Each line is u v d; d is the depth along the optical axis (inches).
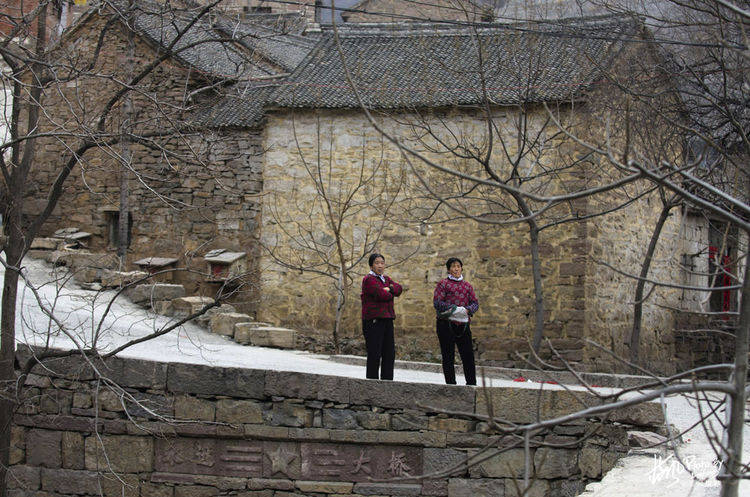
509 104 697.0
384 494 385.1
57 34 492.7
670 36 658.8
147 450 399.5
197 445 399.2
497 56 743.1
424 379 547.8
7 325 404.5
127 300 711.7
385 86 744.3
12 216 419.2
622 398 389.4
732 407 201.5
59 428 402.9
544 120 704.4
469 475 378.9
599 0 740.7
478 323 738.2
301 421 391.2
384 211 741.9
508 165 719.7
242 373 394.6
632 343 682.2
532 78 692.1
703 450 359.6
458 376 586.6
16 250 415.8
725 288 216.8
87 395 402.0
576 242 712.4
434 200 741.9
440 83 746.8
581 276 709.3
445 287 444.5
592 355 713.0
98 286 721.6
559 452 371.9
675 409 468.4
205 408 396.2
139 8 431.5
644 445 359.9
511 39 721.0
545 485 371.9
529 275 725.3
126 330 613.3
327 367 565.0
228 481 394.9
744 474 200.8
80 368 402.0
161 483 397.4
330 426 389.4
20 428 406.3
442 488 381.1
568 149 699.4
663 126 604.1
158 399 398.3
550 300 719.7
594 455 368.8
